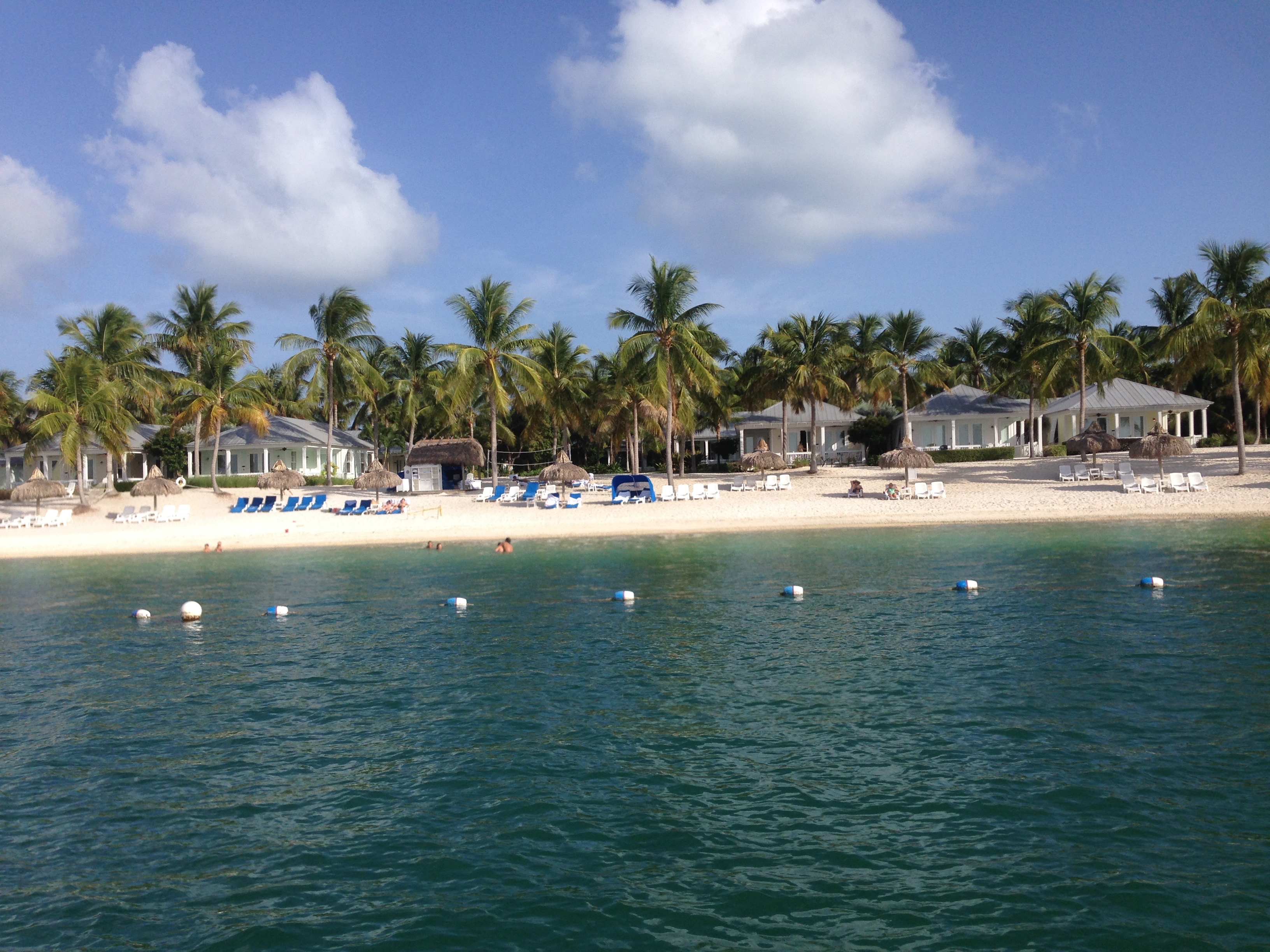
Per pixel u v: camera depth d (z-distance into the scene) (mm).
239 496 52312
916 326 57719
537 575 25156
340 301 52875
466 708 12289
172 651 16578
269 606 21266
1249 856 7410
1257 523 31672
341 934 6648
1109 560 24188
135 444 63156
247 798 9320
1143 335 68938
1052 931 6422
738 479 52656
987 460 57906
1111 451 50375
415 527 39094
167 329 62031
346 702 12766
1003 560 25031
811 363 53156
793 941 6383
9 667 15516
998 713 11297
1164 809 8328
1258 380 42250
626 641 16297
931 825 8180
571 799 9031
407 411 66750
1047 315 57000
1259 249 40656
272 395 71062
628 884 7277
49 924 6898
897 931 6480
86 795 9508
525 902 7051
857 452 70375
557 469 43656
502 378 56438
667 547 31375
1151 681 12445
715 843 7973
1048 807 8453
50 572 29938
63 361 54250
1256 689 11883
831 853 7703
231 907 7102
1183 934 6332
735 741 10602
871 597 20016
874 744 10336
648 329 45188
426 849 8023
